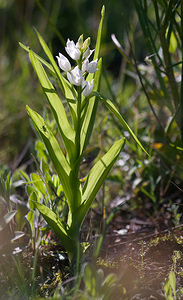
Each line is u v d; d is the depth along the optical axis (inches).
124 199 35.5
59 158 26.0
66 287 25.4
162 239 29.6
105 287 23.9
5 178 31.3
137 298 25.1
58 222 26.3
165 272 27.2
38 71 25.7
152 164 36.0
